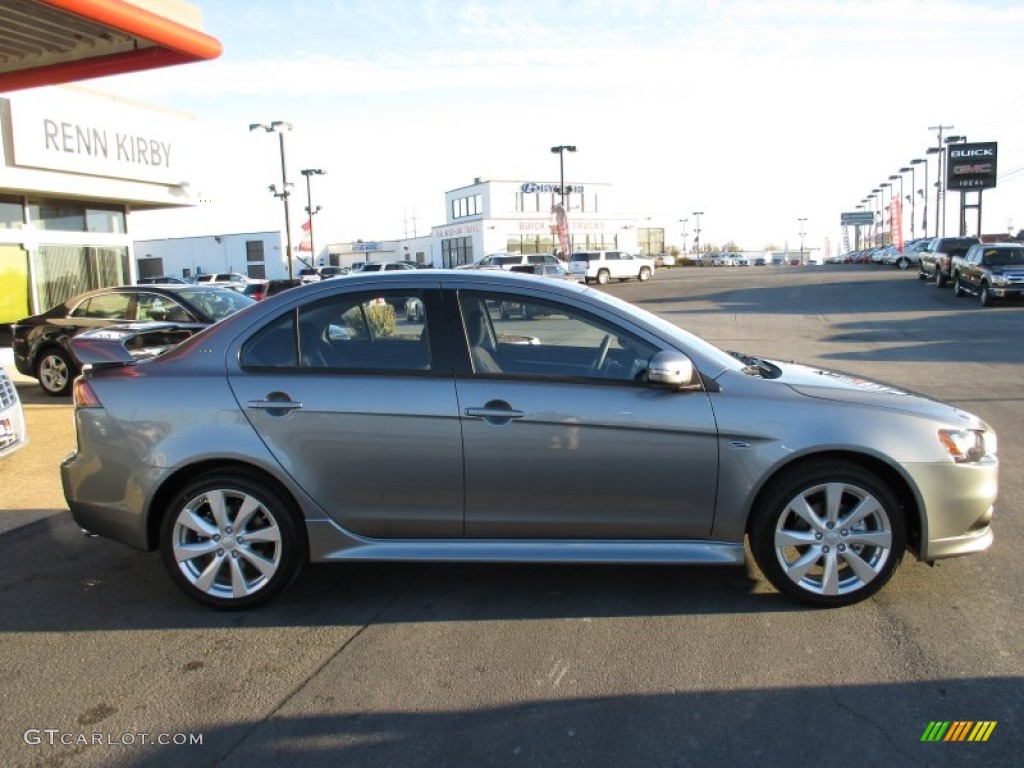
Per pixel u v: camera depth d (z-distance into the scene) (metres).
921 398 4.32
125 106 14.56
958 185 55.00
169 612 4.27
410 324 4.22
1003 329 18.88
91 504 4.28
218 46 7.14
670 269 68.69
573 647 3.79
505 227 63.59
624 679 3.49
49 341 10.91
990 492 4.07
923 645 3.74
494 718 3.23
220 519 4.19
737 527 4.06
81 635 4.02
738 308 28.09
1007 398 10.16
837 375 4.73
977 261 26.30
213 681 3.56
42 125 12.84
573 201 67.12
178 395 4.16
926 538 4.02
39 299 14.14
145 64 7.33
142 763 3.00
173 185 15.95
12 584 4.66
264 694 3.44
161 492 4.21
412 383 4.09
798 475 4.00
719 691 3.39
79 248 14.99
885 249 64.88
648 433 3.99
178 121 15.95
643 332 4.20
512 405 4.01
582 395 4.03
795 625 3.96
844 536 4.03
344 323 4.25
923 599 4.22
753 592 4.36
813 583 4.10
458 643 3.85
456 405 4.04
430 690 3.44
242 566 4.22
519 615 4.14
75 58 7.38
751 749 3.00
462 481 4.07
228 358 4.23
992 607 4.11
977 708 3.24
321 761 2.99
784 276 46.69
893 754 2.96
